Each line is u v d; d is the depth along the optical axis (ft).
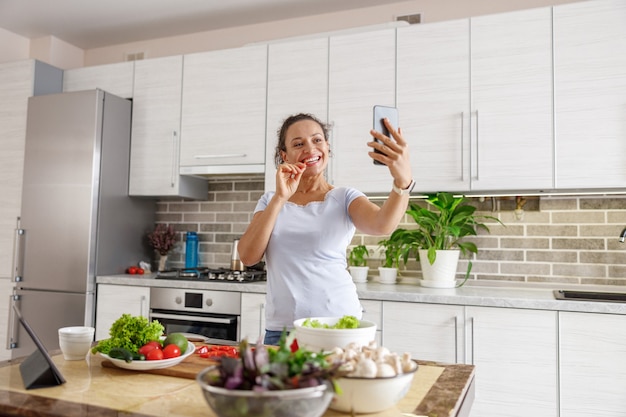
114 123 10.97
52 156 10.77
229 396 2.50
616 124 8.01
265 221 4.95
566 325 7.33
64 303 10.37
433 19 10.57
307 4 11.03
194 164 10.82
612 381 7.09
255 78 10.41
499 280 9.64
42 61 11.75
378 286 9.38
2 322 10.87
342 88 9.70
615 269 8.97
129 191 11.37
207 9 11.41
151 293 9.98
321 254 5.22
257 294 9.13
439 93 9.05
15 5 11.40
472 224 9.88
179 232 12.31
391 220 4.60
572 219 9.28
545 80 8.43
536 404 7.41
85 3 11.27
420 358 8.04
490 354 7.68
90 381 3.78
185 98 10.98
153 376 3.94
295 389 2.59
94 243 10.44
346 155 9.57
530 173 8.44
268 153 10.18
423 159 9.08
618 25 8.09
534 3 9.89
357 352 3.31
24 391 3.51
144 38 13.12
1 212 11.26
